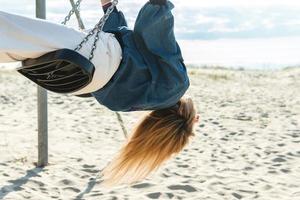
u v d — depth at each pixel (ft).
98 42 11.66
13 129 34.91
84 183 23.18
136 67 11.83
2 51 10.91
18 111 42.93
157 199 21.36
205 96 59.62
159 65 11.98
